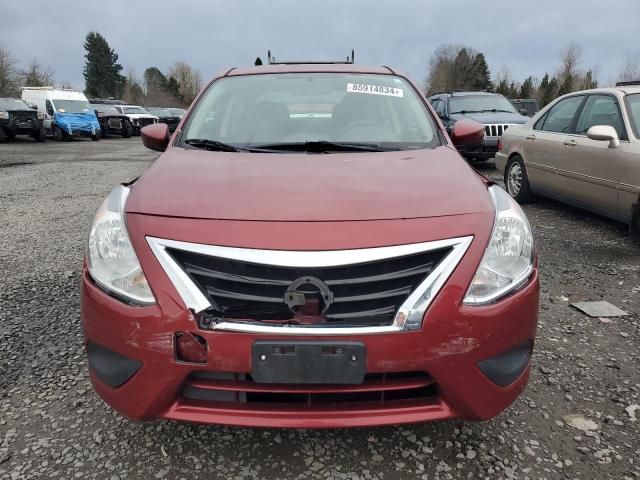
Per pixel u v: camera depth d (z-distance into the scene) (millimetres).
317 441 2207
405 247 1840
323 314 1807
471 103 11320
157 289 1848
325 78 3451
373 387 1833
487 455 2127
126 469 2045
